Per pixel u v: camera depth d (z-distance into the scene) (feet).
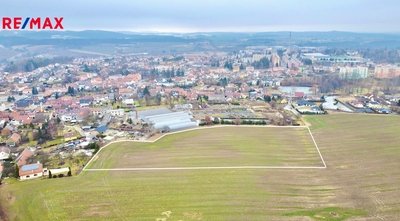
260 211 266.77
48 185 318.24
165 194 296.92
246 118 571.28
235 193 298.35
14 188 315.17
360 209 269.64
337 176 336.29
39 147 438.40
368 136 469.98
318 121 553.23
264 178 331.16
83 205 278.05
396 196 291.38
